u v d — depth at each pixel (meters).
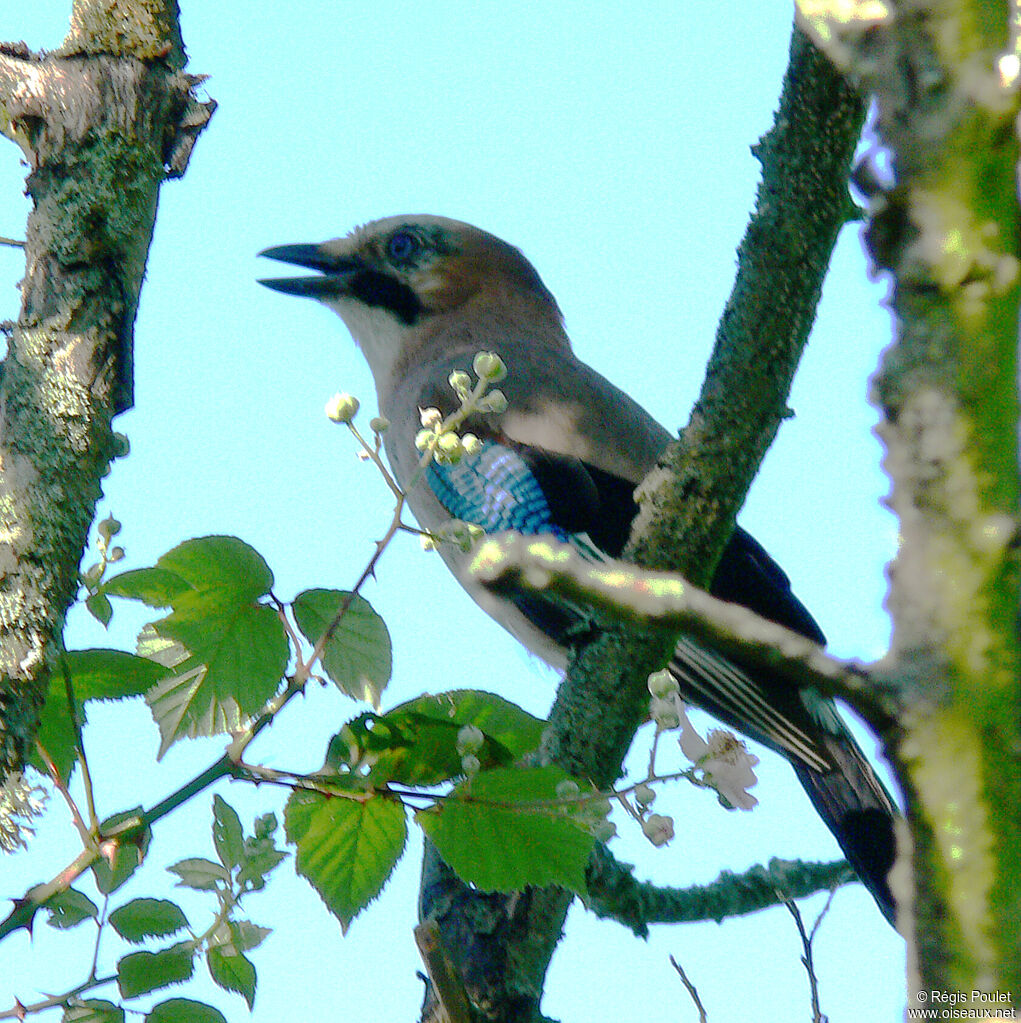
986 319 1.66
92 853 4.41
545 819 4.74
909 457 1.69
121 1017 4.65
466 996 5.43
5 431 5.09
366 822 4.78
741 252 5.96
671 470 6.31
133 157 5.49
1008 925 1.62
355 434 4.86
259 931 4.73
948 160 1.67
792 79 5.65
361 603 4.89
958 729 1.66
